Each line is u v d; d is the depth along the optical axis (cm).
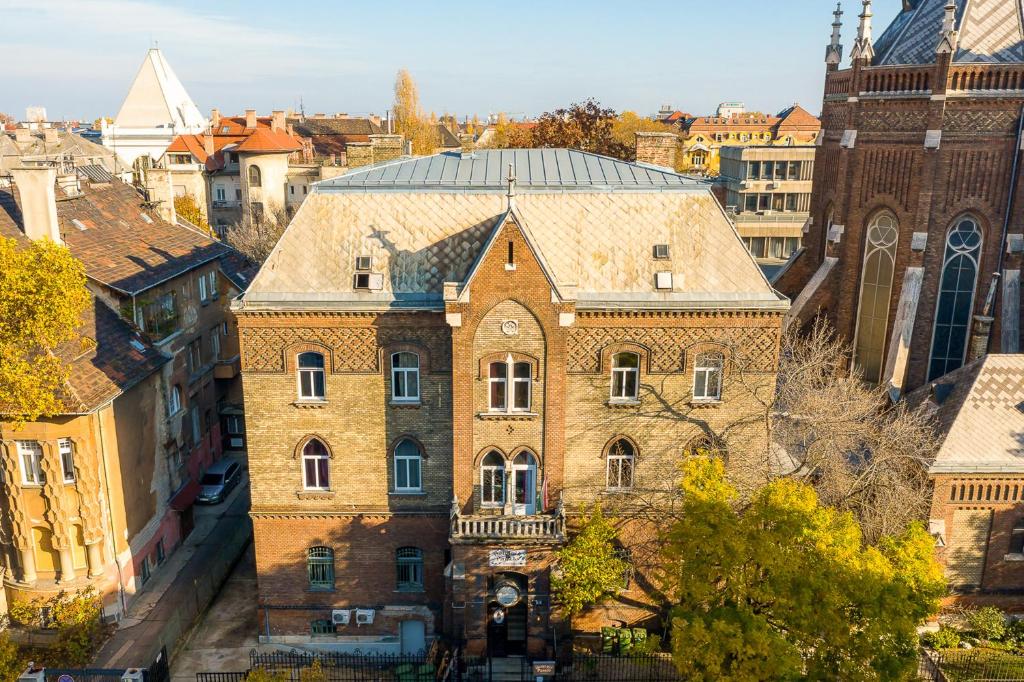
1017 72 4128
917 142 4344
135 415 3981
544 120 9044
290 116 14388
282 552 3500
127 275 4334
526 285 3088
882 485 3431
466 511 3341
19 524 3541
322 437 3369
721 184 9600
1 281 3119
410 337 3250
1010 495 3444
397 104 13625
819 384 4525
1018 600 3559
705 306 3197
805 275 5375
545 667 3241
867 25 4472
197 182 10612
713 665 2473
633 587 3516
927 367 4622
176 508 4347
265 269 3284
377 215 3388
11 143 10300
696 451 3394
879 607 2506
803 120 16925
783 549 2625
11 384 3228
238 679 3356
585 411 3331
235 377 5550
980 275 4444
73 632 3444
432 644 3484
